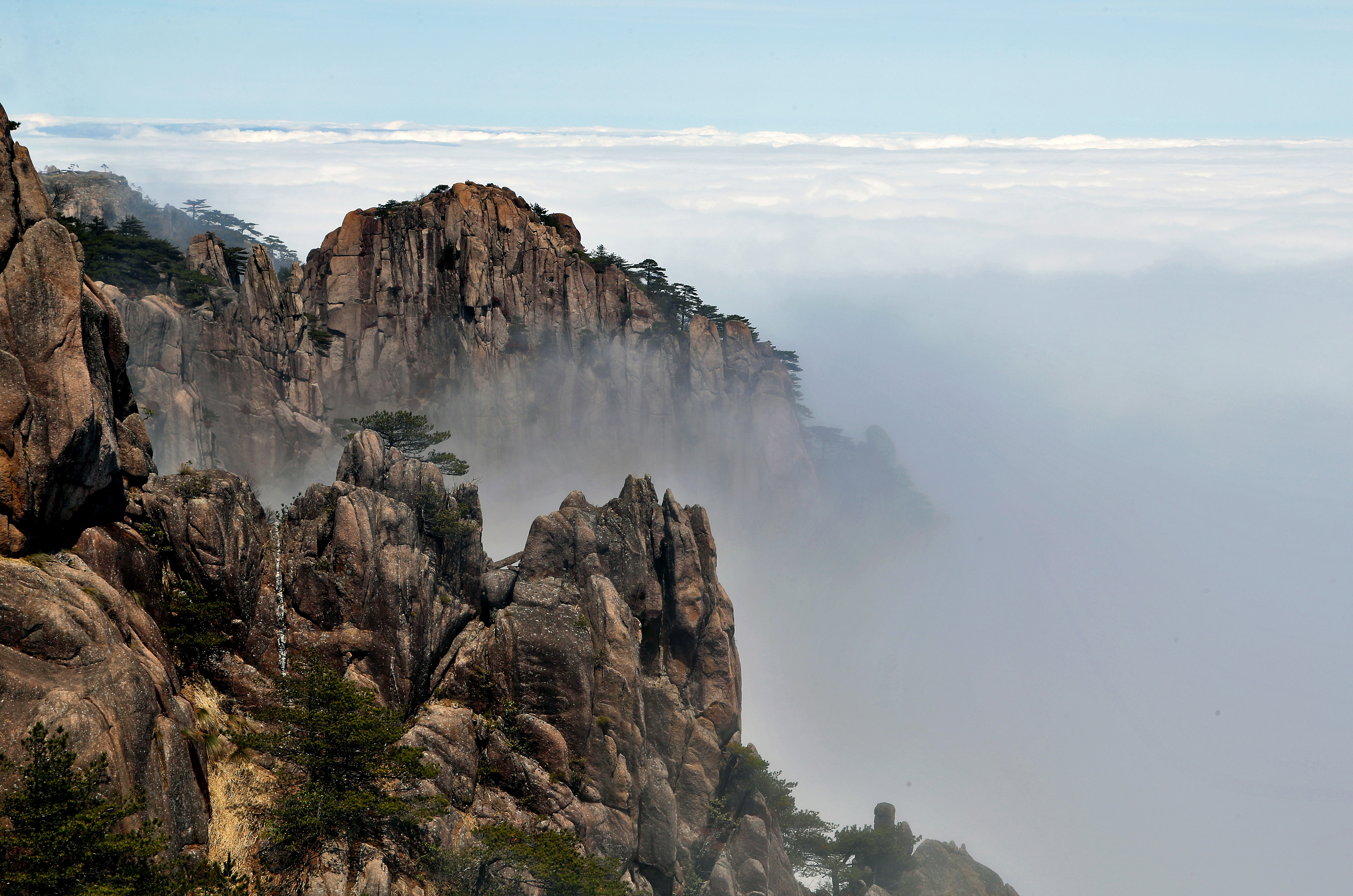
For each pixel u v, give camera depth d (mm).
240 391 179375
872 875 97688
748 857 82750
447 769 63000
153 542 58188
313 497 69938
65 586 45344
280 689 58125
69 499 50250
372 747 53750
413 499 80062
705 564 93250
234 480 65125
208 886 43000
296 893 49188
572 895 59406
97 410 51500
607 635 75562
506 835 58781
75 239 50000
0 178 47906
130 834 39188
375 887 51438
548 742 69750
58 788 37531
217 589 60469
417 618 67812
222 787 51031
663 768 78938
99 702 42250
